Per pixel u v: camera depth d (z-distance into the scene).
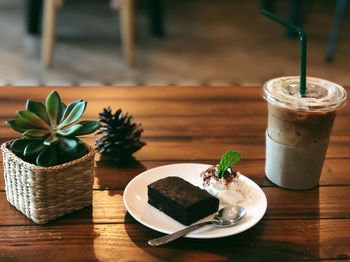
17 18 2.85
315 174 0.71
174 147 0.81
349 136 0.87
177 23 2.88
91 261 0.58
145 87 1.03
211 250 0.60
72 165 0.62
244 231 0.63
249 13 3.12
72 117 0.66
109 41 2.56
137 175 0.73
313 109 0.67
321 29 2.85
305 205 0.69
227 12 3.13
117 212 0.66
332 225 0.65
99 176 0.73
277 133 0.70
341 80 2.20
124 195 0.66
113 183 0.72
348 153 0.82
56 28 2.67
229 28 2.84
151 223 0.62
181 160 0.78
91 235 0.62
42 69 2.18
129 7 2.19
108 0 3.19
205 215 0.63
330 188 0.73
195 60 2.38
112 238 0.61
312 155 0.70
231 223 0.62
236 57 2.43
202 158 0.79
